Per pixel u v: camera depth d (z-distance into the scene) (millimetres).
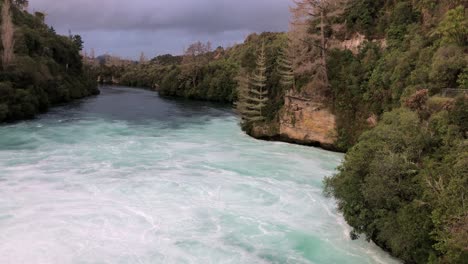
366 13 47781
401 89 36344
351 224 21188
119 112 70125
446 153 20250
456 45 30781
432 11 40344
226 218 23750
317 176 32844
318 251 20391
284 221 23672
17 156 35531
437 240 15727
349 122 42656
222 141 47094
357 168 21234
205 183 29828
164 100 100438
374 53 44438
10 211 23500
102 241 20469
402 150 21359
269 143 47250
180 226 22469
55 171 31375
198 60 143125
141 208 24719
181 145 43344
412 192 18422
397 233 18031
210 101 101938
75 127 51844
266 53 61594
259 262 19188
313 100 45344
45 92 71625
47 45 89812
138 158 36500
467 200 15570
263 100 50938
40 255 18938
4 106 52875
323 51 46062
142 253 19484
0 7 87062
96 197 26250
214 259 19250
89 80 110500
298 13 48312
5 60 63844
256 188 29156
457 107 22438
